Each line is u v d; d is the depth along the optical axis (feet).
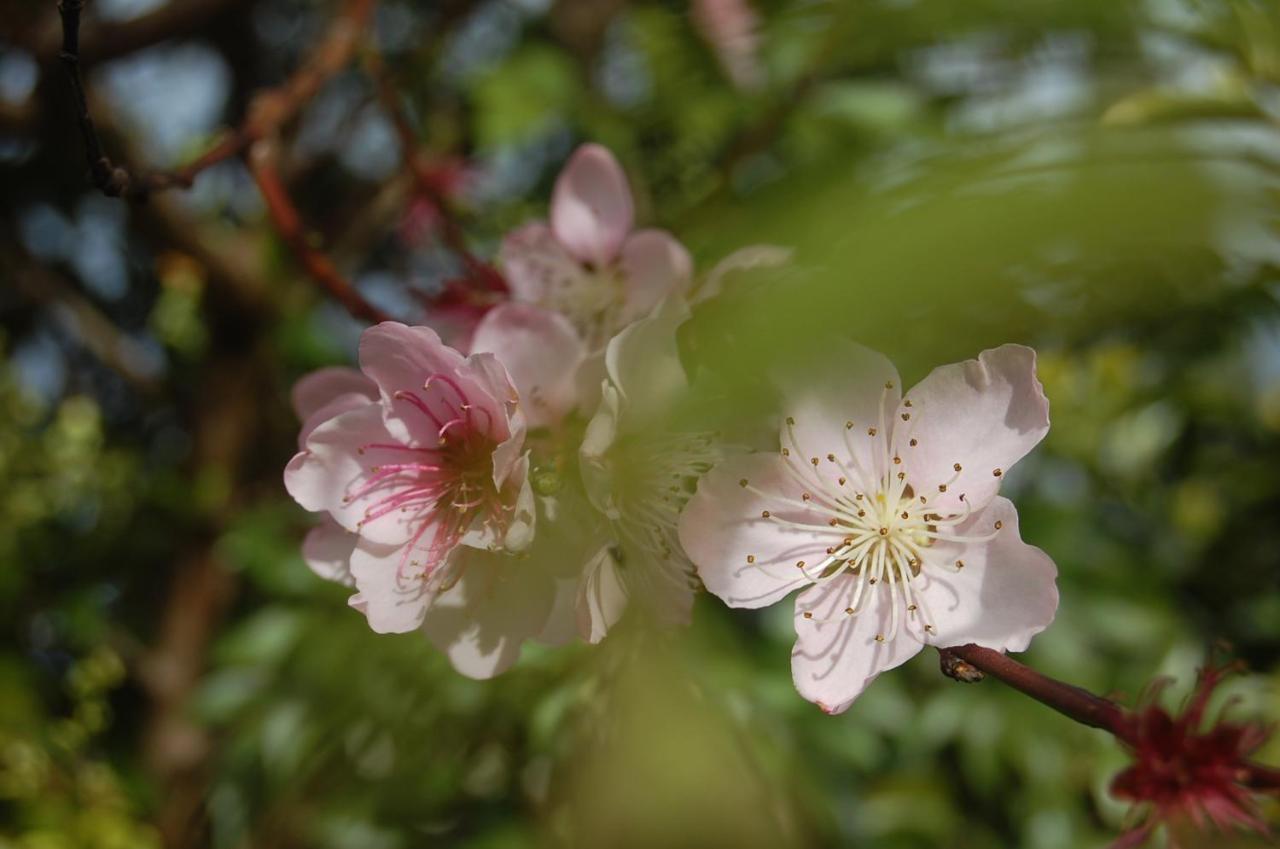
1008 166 0.73
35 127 1.39
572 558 0.85
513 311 0.85
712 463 0.84
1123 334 0.89
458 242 1.19
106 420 1.81
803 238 0.76
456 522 0.86
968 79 0.91
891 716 1.24
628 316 0.94
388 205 1.48
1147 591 1.30
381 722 1.20
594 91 1.37
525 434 0.84
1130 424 1.44
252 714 1.28
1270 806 0.80
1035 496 1.35
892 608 0.83
